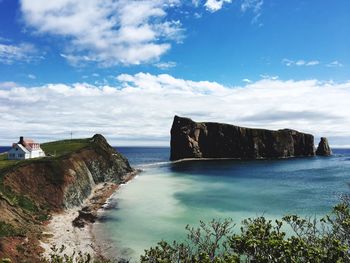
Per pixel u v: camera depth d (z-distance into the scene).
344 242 16.52
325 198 68.75
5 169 59.81
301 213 54.31
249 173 119.38
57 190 59.00
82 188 68.88
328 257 13.40
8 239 34.28
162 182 93.56
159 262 15.28
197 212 55.69
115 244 39.94
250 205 61.50
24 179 57.50
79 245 39.19
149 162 184.62
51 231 43.28
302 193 75.56
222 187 84.56
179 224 48.25
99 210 58.00
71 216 52.84
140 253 36.88
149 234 43.66
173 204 62.28
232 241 15.12
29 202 50.50
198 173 118.12
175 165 153.38
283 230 42.16
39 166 63.28
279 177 107.44
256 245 14.36
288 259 13.52
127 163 119.50
